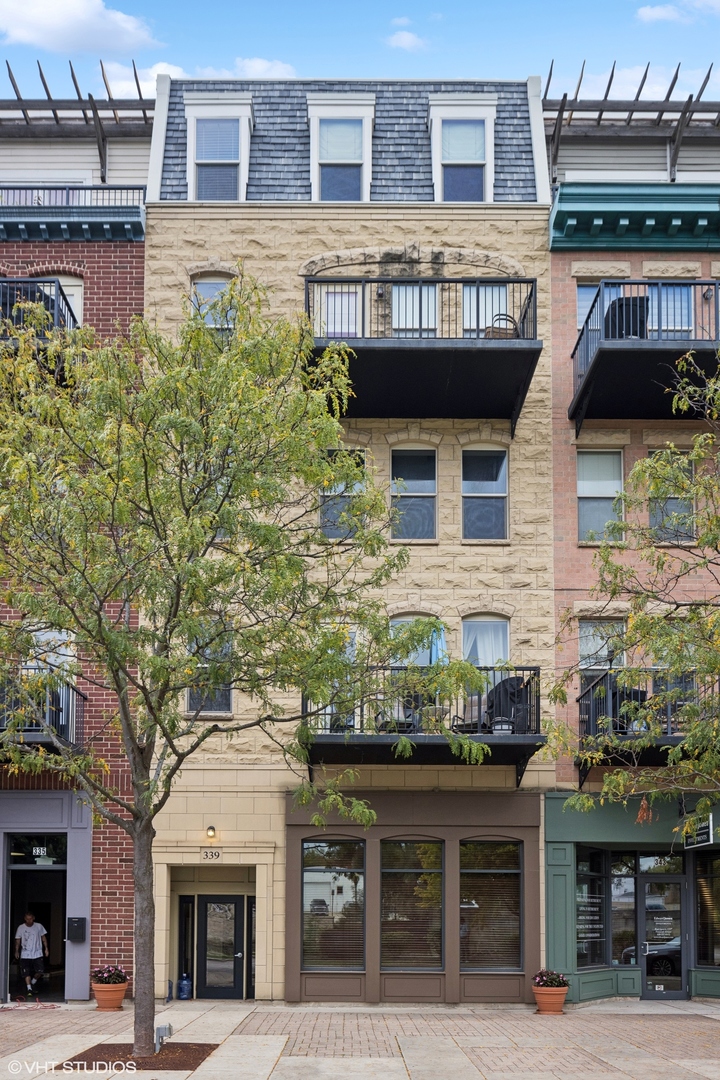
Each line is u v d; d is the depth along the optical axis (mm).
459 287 21797
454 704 20172
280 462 13875
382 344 19734
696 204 21484
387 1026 17172
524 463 21250
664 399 20766
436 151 22609
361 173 22641
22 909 20281
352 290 21812
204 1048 14719
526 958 19797
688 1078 12984
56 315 19625
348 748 19359
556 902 20000
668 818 20172
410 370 20250
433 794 20172
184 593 13625
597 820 20188
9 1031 16297
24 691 14367
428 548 20953
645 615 14234
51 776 20203
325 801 14523
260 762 20281
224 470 13781
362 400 21000
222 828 20125
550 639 20734
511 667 17734
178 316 21500
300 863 20047
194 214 21891
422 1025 17312
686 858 21109
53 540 13695
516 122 23094
